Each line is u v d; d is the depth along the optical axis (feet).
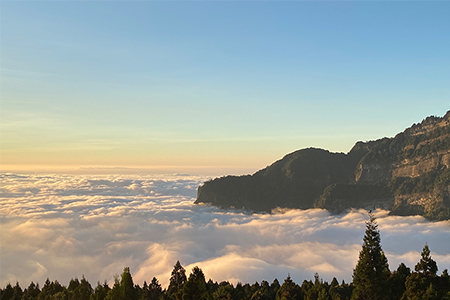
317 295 324.39
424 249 245.86
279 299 330.95
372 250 246.47
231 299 331.77
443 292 232.73
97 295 288.92
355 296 250.57
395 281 276.62
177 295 243.40
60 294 377.30
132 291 252.42
